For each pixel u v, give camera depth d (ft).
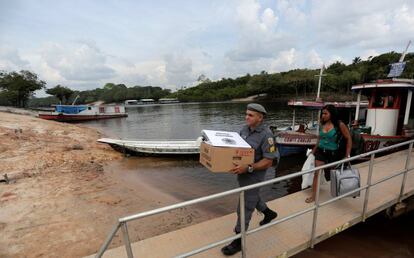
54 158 38.65
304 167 16.65
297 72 285.84
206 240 11.80
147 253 11.05
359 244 15.88
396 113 28.45
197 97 426.92
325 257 14.78
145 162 42.70
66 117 126.93
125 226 6.88
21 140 48.49
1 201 23.30
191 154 44.98
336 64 299.58
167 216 22.06
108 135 82.58
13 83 203.92
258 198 10.55
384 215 17.53
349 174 13.23
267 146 9.45
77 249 16.58
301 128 41.91
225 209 23.88
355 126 31.45
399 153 24.67
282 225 12.76
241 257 10.02
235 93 376.07
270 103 212.64
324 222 12.97
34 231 18.53
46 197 24.54
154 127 105.19
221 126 100.89
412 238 16.28
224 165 8.89
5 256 15.66
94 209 22.63
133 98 522.88
